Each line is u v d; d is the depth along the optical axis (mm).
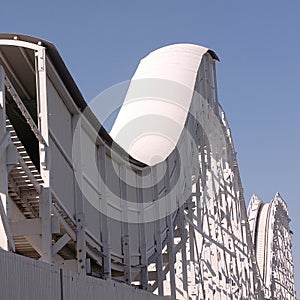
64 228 17344
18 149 15109
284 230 64562
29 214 17359
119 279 23656
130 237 23516
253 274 44781
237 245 39188
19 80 17922
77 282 13945
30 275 11398
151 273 26438
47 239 15734
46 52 16344
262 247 56031
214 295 33125
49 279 12297
